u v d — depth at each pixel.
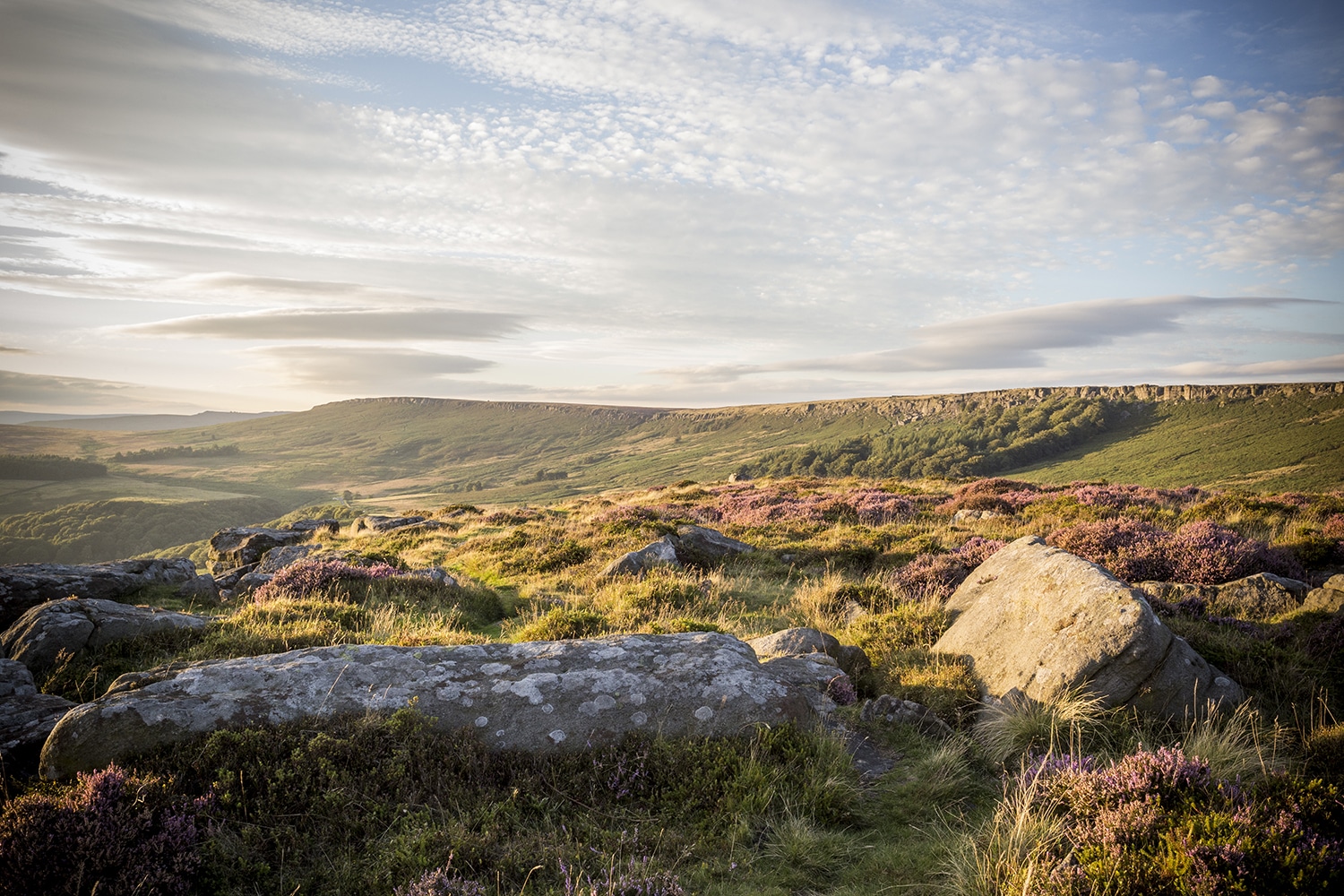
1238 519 17.89
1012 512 23.41
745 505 31.33
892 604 11.78
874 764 6.09
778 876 4.50
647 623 11.75
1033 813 4.79
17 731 5.80
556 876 4.39
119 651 8.48
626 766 5.57
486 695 6.09
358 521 35.44
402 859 4.38
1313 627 7.88
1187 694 6.19
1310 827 3.96
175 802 4.77
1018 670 6.93
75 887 3.94
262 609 11.24
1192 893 3.52
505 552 21.38
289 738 5.44
